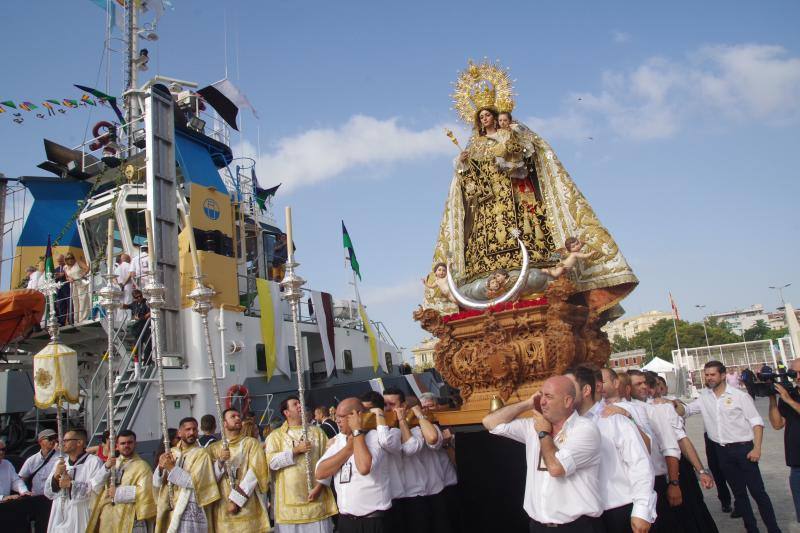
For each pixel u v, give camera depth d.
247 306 18.91
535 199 7.72
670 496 6.14
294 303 7.09
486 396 6.77
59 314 16.25
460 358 7.05
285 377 18.09
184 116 18.64
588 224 7.04
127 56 19.44
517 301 6.79
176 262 14.66
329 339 20.36
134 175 17.62
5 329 12.42
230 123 21.88
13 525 9.34
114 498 7.24
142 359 14.01
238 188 21.73
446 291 7.41
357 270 23.61
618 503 4.58
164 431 7.14
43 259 17.75
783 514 9.00
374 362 23.06
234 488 7.32
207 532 7.41
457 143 7.99
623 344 113.94
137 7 19.55
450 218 8.11
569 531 4.27
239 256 19.88
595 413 4.80
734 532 8.41
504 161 7.43
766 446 16.33
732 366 51.44
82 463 8.21
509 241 7.42
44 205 19.70
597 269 6.95
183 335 15.34
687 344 91.38
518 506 6.79
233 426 7.75
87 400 14.86
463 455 7.18
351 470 6.07
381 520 5.96
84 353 17.34
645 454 4.54
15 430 13.85
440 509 6.70
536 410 4.54
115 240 17.38
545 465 4.34
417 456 6.68
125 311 14.77
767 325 130.12
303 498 7.05
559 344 6.23
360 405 6.15
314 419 12.56
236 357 16.25
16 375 13.88
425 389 22.95
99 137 18.83
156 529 7.65
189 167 17.80
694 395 40.28
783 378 7.96
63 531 7.80
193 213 17.00
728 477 7.91
